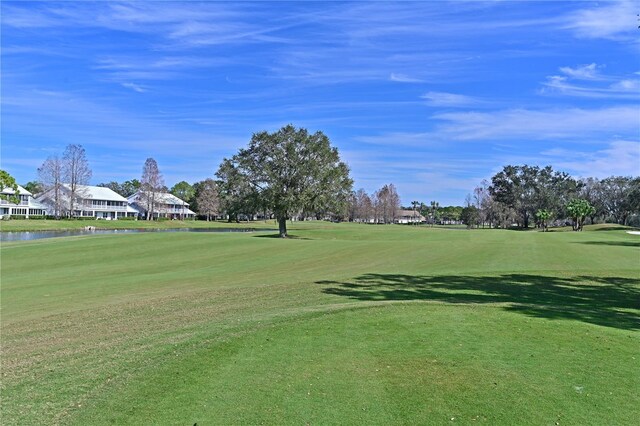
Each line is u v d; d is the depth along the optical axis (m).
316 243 37.31
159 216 124.94
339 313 10.20
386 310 10.47
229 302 13.26
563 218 125.81
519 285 16.98
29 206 107.00
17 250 32.19
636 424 5.28
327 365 7.07
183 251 31.77
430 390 6.16
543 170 121.38
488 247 33.12
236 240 39.75
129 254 30.17
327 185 53.28
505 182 121.62
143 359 7.57
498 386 6.25
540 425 5.27
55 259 27.92
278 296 14.20
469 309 10.60
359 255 28.61
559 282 17.84
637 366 6.93
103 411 5.78
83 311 12.62
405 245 35.12
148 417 5.58
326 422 5.37
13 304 14.29
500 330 8.77
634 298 14.70
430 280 17.97
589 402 5.79
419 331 8.74
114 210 122.44
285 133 52.84
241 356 7.50
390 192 151.12
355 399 5.93
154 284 17.81
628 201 110.50
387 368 6.92
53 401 6.14
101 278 19.97
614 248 33.47
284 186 53.62
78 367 7.45
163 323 10.59
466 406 5.71
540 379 6.46
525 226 123.50
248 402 5.89
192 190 159.38
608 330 8.87
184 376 6.73
